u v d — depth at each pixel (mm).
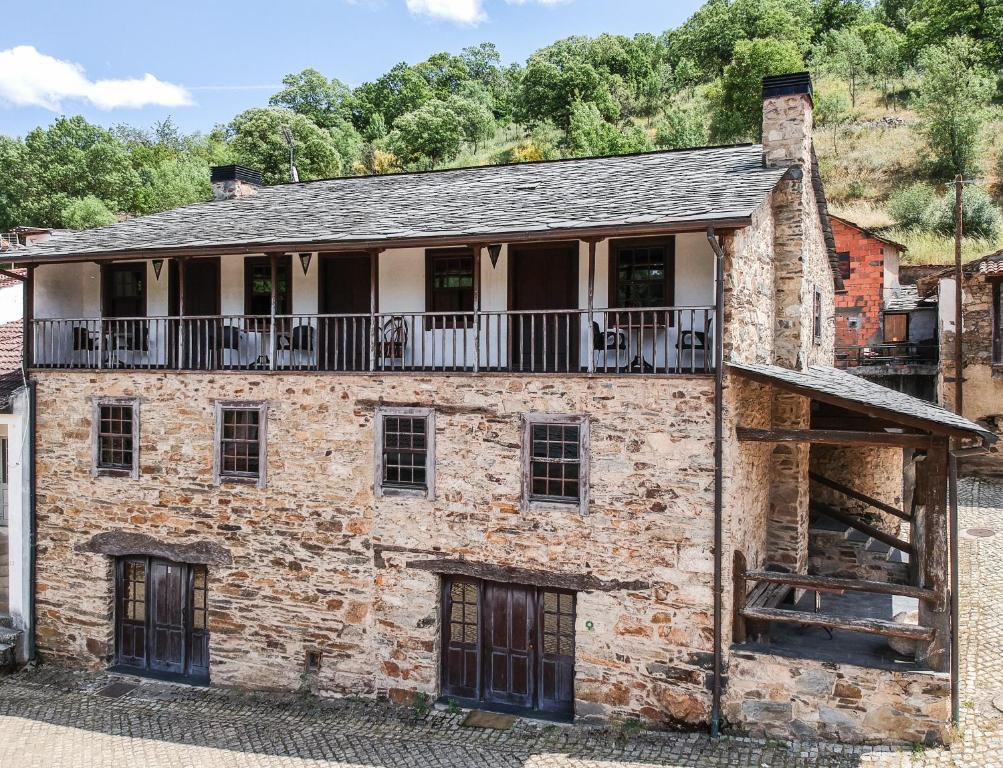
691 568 9922
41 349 13797
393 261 12766
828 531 13781
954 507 9430
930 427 9062
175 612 13023
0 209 50656
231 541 12320
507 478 10758
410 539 11305
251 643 12266
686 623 9969
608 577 10320
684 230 9508
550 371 10555
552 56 74000
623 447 10180
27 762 10211
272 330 11992
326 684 11844
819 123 48750
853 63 54750
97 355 13562
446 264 12516
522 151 57125
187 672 12977
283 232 12062
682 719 10047
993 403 20438
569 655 10875
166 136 84312
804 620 9719
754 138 45781
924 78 41031
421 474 11344
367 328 13055
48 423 13531
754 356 11258
